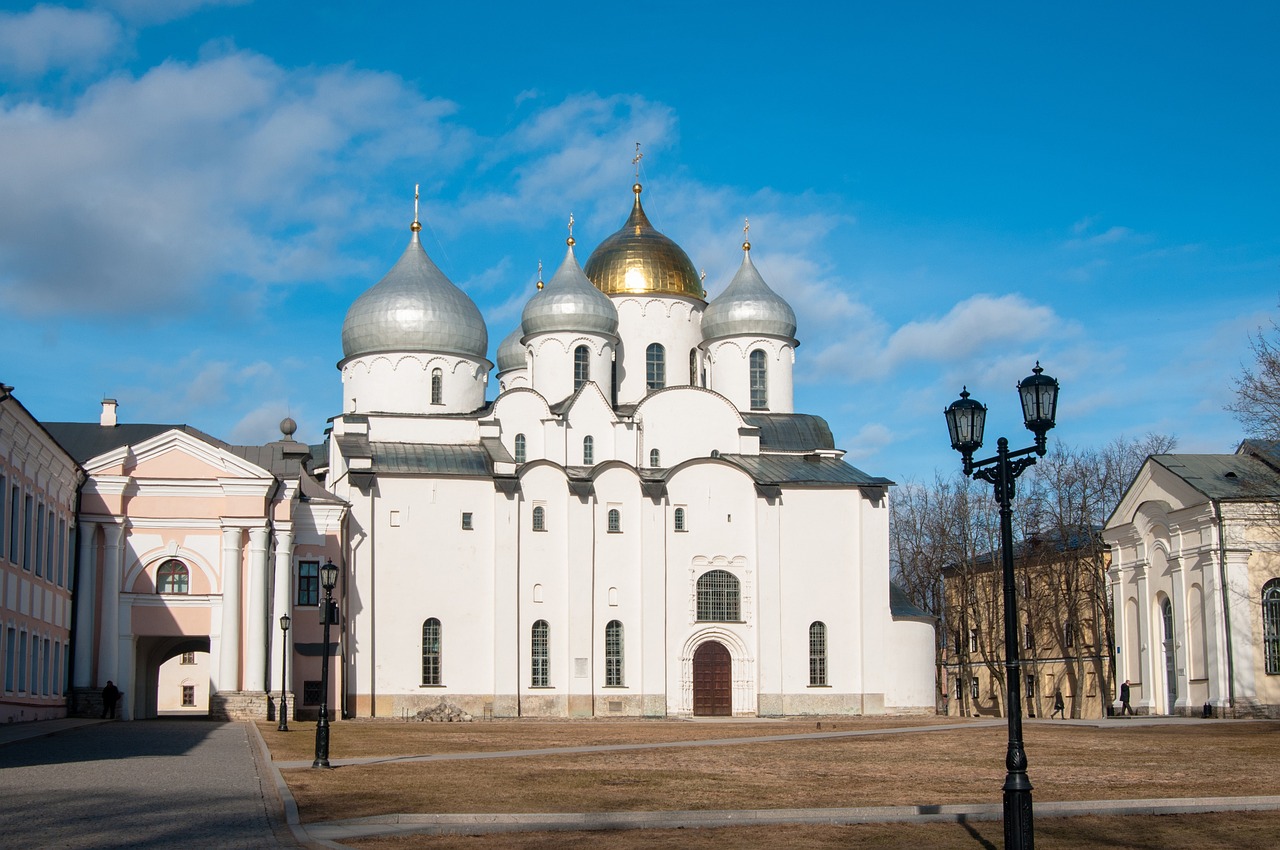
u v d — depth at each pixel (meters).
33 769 37.41
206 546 72.62
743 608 89.94
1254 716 78.25
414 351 93.50
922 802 35.25
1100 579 102.81
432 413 92.88
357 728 66.50
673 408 94.38
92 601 71.19
